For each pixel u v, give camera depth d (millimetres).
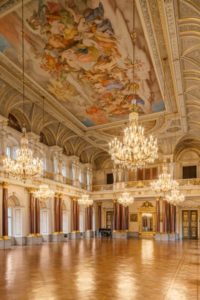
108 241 20672
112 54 11398
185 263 9750
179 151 24719
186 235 24812
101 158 27812
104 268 8617
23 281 6742
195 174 24000
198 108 15836
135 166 9586
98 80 13484
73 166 23969
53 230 20641
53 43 10695
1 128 15461
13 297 5355
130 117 9633
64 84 13969
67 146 23812
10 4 8672
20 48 11023
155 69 12000
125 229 24812
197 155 24203
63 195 22438
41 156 19562
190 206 25078
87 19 9445
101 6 8859
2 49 11102
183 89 13805
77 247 15586
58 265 9172
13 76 13055
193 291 5777
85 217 25750
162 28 9461
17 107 16734
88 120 18703
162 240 22188
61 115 17578
